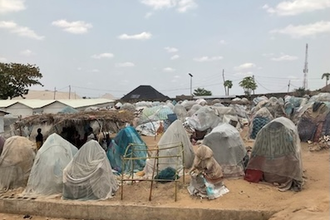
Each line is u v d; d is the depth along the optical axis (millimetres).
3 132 26609
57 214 12062
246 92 73062
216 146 13773
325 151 18469
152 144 23000
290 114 28562
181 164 14602
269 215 10422
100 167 12578
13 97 55562
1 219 12055
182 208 10969
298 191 12180
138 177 14422
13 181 13914
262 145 13016
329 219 8633
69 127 19844
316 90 58531
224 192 12062
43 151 13758
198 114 24891
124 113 22359
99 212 11656
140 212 11305
